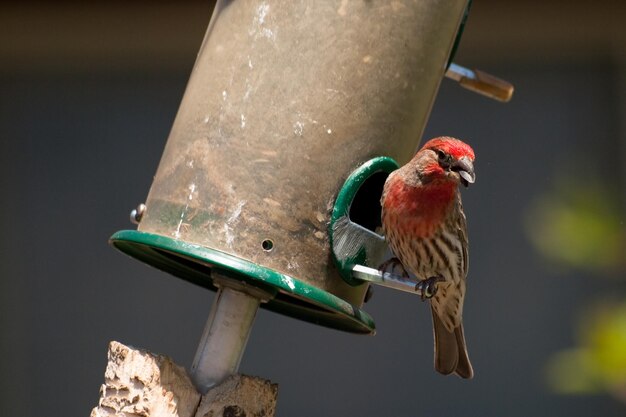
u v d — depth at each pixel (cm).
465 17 735
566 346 1223
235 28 665
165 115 1316
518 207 1255
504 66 1288
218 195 638
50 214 1312
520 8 1284
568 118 1274
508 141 1270
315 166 648
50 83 1330
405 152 690
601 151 1265
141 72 1321
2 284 1292
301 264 640
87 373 1280
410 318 1256
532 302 1237
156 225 646
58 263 1302
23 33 1329
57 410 1273
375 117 668
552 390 660
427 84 696
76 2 1329
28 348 1287
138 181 1312
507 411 1229
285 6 661
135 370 580
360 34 666
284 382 1259
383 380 1250
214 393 600
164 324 1278
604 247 630
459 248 710
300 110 650
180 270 698
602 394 639
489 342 1239
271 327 1267
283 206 639
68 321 1290
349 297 664
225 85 655
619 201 655
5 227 1307
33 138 1323
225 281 626
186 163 648
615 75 1275
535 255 1240
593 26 1283
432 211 684
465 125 1273
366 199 712
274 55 655
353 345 1260
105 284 1294
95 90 1325
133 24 1319
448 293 729
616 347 611
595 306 643
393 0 677
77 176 1315
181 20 1315
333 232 647
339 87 658
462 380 1240
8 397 1272
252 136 645
